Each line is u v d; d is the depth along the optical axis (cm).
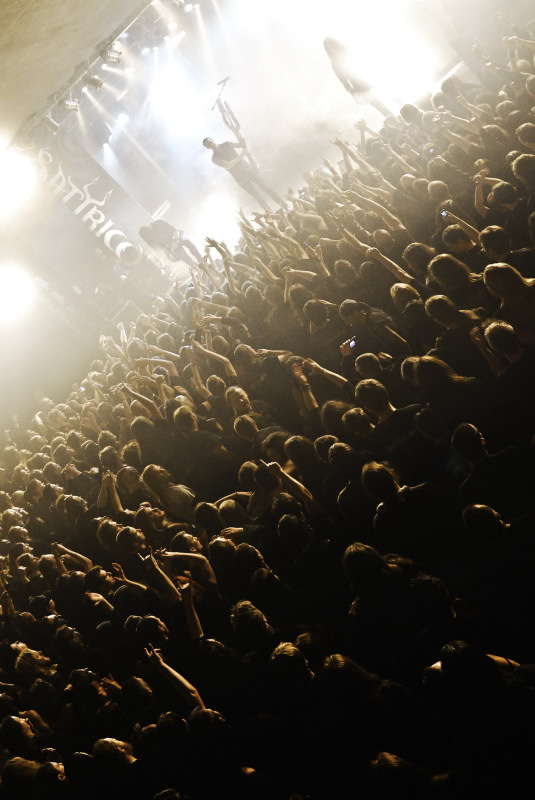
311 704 317
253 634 371
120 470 646
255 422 547
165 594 500
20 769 416
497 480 329
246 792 309
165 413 682
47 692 495
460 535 342
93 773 376
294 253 692
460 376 375
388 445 401
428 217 618
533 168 471
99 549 666
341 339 566
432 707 288
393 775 254
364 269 557
